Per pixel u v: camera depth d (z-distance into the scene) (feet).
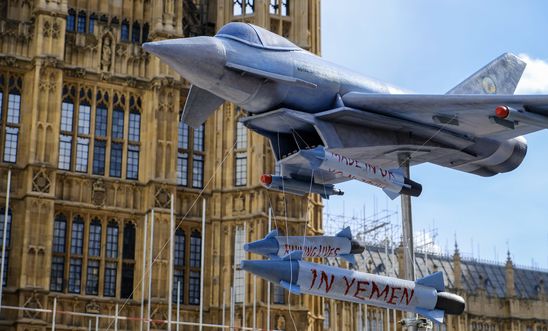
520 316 285.43
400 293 87.40
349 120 91.04
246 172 179.63
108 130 176.45
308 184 94.17
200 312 163.32
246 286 173.37
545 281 316.40
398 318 254.88
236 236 177.78
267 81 87.81
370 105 90.63
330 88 90.68
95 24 179.01
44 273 162.30
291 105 89.86
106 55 178.29
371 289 86.12
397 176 92.17
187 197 178.70
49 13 171.83
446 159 100.94
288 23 187.52
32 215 163.73
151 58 180.14
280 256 88.12
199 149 182.80
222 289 175.52
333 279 84.33
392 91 95.14
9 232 164.86
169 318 159.74
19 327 158.61
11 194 166.20
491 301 283.38
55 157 167.32
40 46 170.09
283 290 175.22
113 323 168.04
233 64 86.07
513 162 104.12
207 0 193.26
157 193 172.96
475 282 300.40
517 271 313.32
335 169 89.15
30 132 167.63
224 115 183.42
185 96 182.09
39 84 168.96
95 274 170.30
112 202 173.68
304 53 90.74
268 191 176.55
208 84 87.30
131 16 183.21
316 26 192.75
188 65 85.61
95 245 171.53
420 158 100.22
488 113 89.45
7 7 174.50
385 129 93.81
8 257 163.84
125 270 172.35
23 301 160.15
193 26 189.47
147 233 172.45
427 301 88.58
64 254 168.76
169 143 175.94
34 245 162.61
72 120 174.50
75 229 170.91
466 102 87.56
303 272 83.10
